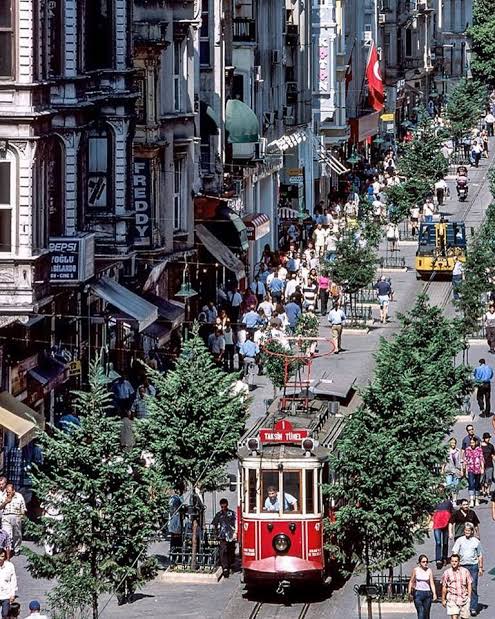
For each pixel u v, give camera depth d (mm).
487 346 175625
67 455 97188
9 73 122125
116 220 148875
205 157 187750
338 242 185125
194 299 173875
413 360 123438
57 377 130750
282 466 107812
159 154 164500
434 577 111312
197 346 113000
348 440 106000
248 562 108000
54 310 135000
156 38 161250
